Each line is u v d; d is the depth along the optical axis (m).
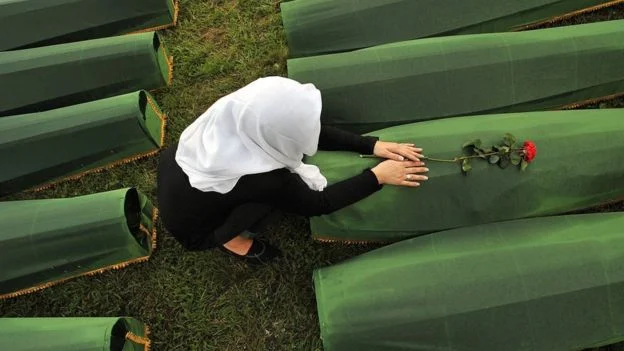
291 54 2.33
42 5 2.42
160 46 2.38
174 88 2.44
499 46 2.01
